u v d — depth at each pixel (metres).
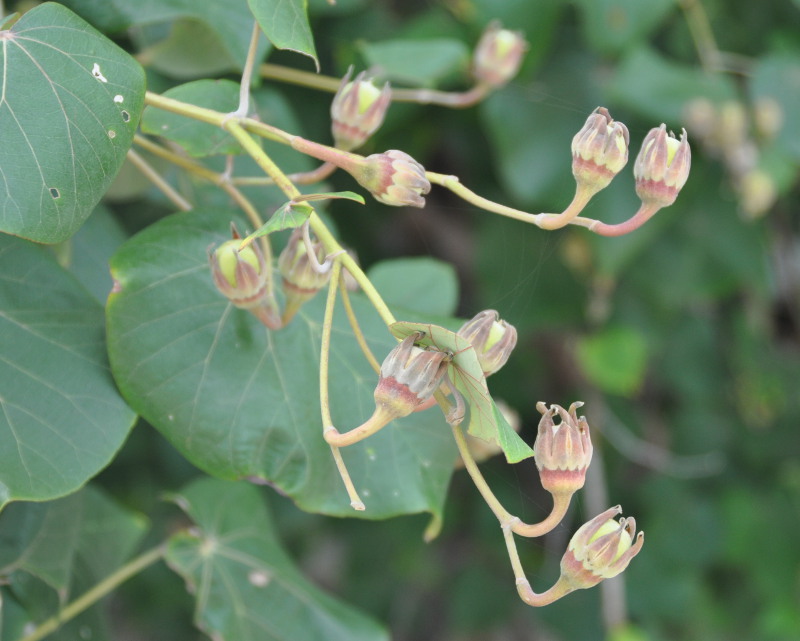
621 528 0.62
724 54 1.13
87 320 0.68
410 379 0.62
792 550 1.34
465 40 1.00
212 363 0.69
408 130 1.08
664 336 1.27
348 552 1.38
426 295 0.83
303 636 0.79
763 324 1.37
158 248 0.69
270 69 0.82
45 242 0.64
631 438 1.34
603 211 1.04
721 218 1.17
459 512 1.35
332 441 0.63
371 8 1.02
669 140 0.65
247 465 0.69
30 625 0.76
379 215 1.19
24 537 0.75
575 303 1.15
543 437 0.63
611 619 1.26
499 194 1.12
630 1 0.98
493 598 1.37
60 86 0.65
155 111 0.69
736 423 1.38
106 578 0.79
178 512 1.22
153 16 0.72
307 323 0.71
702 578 1.40
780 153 1.11
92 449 0.67
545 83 1.03
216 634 0.78
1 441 0.66
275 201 0.78
